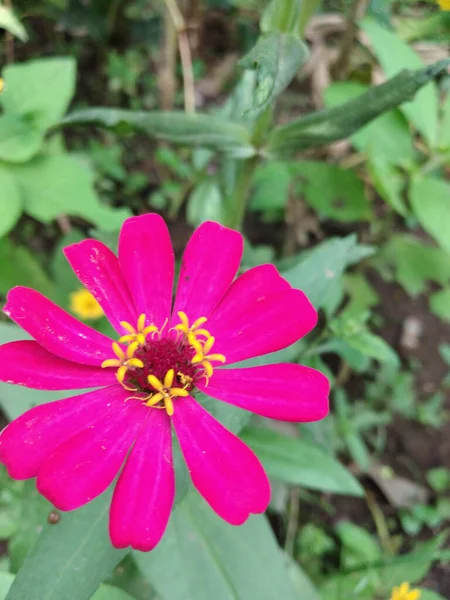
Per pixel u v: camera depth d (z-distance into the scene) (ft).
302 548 0.59
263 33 0.40
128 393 0.32
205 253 0.35
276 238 0.78
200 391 0.33
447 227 0.60
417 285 0.72
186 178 0.77
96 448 0.29
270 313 0.33
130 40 0.88
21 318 0.29
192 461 0.30
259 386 0.32
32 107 0.56
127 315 0.34
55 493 0.27
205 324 0.35
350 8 0.71
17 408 0.43
